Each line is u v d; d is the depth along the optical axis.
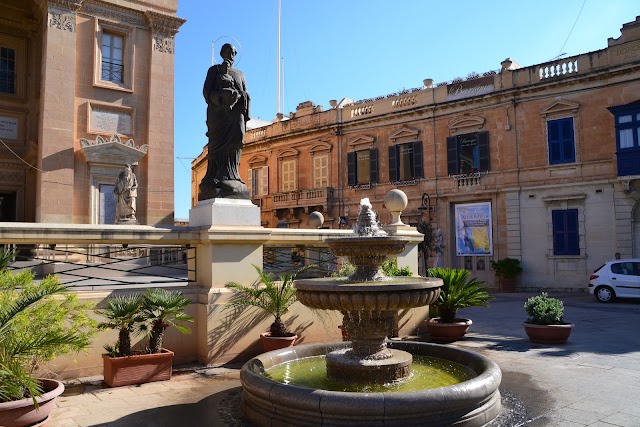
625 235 23.17
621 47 23.50
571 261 24.70
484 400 5.32
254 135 39.41
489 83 27.70
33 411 5.05
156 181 23.44
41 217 20.48
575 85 24.81
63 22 21.52
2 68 24.23
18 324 5.20
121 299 7.44
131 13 23.52
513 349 9.66
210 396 6.54
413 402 4.74
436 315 11.42
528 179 26.17
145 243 8.26
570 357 8.85
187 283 8.98
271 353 7.14
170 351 7.74
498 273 25.94
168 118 24.00
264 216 37.94
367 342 6.50
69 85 21.47
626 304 18.94
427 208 29.33
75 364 7.41
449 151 28.94
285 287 8.88
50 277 6.20
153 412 5.88
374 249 6.59
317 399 4.85
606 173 23.91
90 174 21.81
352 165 33.12
